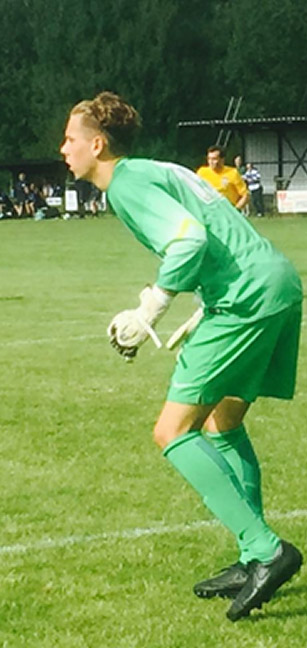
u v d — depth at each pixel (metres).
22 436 7.79
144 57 61.03
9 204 48.25
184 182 4.64
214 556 5.41
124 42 61.12
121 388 9.46
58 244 28.38
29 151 63.97
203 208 4.62
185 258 4.41
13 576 5.17
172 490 6.52
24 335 12.52
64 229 36.22
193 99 61.97
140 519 5.99
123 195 4.57
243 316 4.54
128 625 4.64
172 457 4.68
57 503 6.28
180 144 61.72
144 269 20.70
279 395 4.92
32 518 6.02
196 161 61.09
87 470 6.95
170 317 13.94
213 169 15.11
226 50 61.97
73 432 7.91
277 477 6.73
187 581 5.12
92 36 61.84
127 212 4.59
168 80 61.06
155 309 4.55
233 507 4.62
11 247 27.58
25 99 65.50
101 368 10.41
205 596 4.93
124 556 5.42
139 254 24.34
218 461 4.64
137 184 4.55
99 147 4.68
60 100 62.50
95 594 4.97
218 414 4.99
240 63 60.34
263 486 6.54
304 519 5.94
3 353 11.30
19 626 4.64
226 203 4.72
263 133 47.62
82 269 20.94
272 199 46.59
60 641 4.49
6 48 66.38
